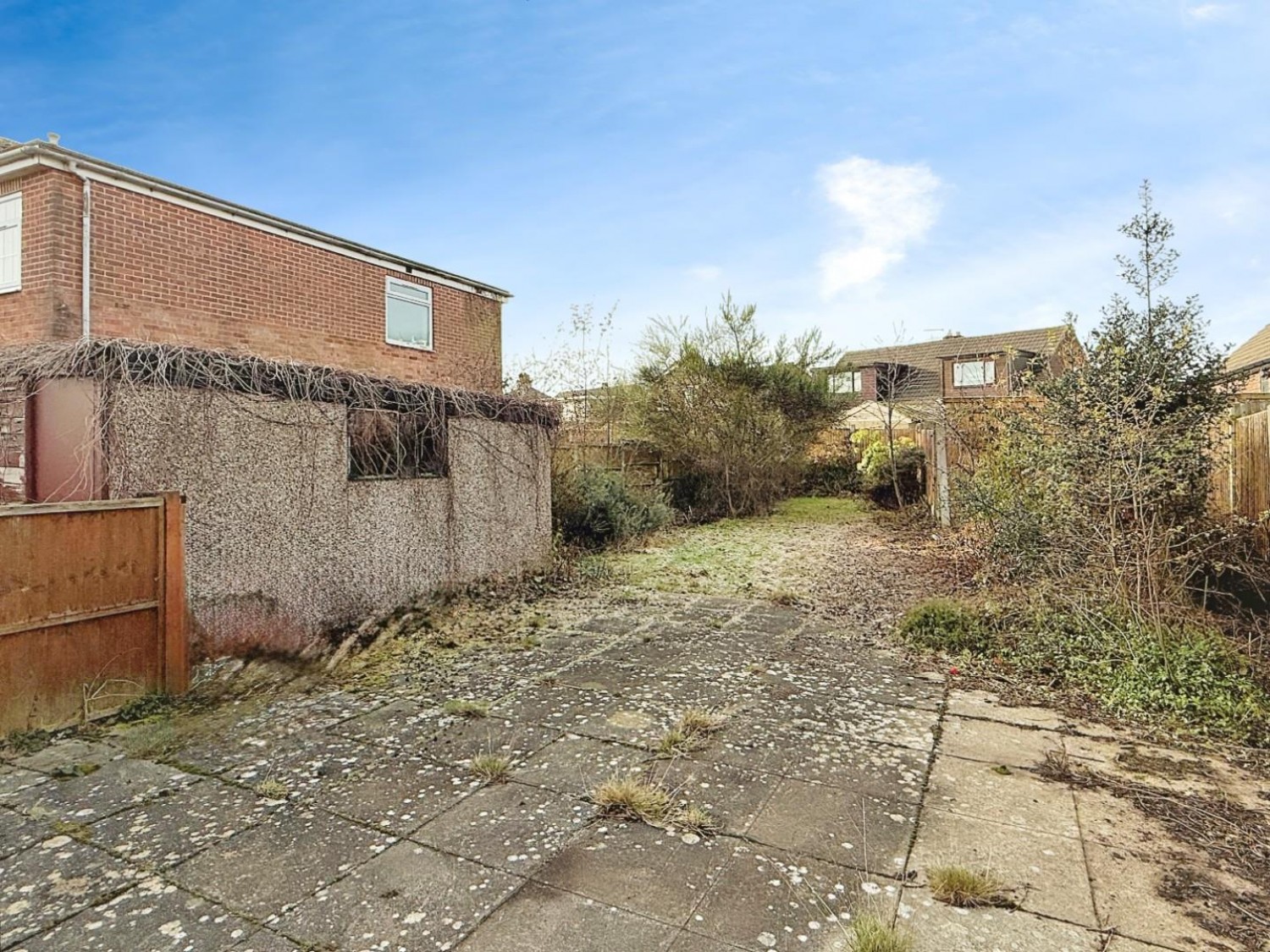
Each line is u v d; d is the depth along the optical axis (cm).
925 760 383
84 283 882
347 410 657
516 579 865
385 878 278
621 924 250
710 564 1016
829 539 1257
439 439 763
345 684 518
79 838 308
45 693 417
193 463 530
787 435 1728
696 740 409
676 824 317
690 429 1642
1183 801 336
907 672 534
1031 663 527
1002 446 905
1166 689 454
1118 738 411
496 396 861
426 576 738
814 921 251
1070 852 293
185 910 259
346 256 1236
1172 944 237
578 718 446
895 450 1659
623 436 1603
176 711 459
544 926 249
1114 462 534
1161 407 547
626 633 655
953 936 242
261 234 1098
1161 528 548
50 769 376
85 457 490
